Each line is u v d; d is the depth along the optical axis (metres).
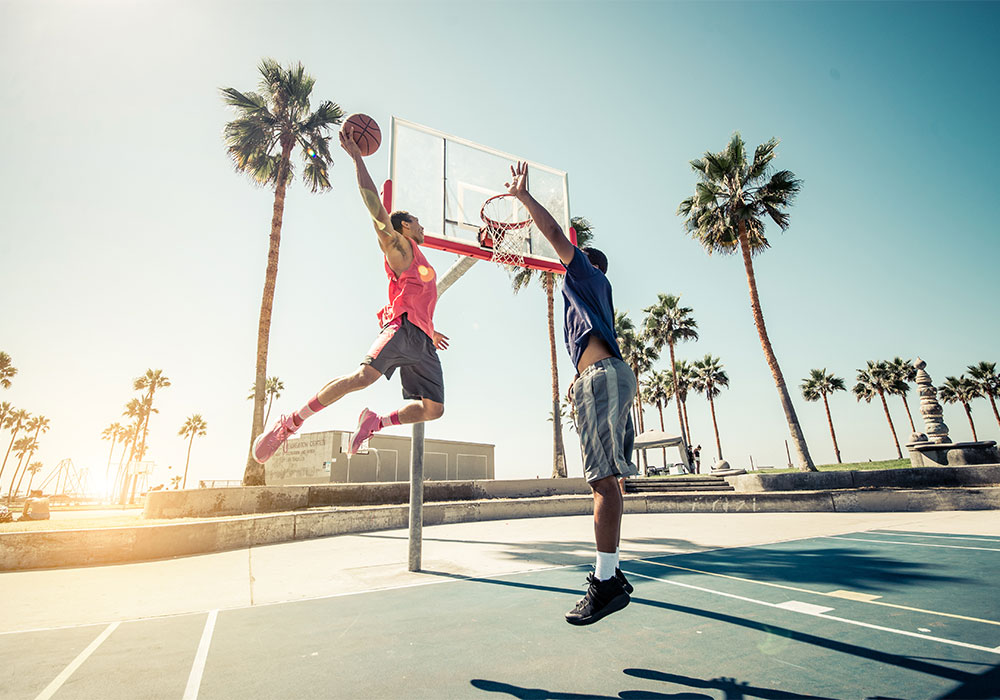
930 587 3.69
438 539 8.29
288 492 11.62
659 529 8.76
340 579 5.04
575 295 2.34
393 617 3.43
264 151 17.47
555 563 5.60
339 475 25.31
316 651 2.71
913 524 8.15
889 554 5.24
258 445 2.39
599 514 2.07
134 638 3.06
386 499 12.95
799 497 11.97
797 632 2.74
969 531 6.87
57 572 6.14
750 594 3.70
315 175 18.69
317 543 8.29
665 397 52.47
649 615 3.21
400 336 2.62
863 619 2.94
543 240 6.14
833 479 13.53
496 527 10.05
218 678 2.34
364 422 2.65
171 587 4.91
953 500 10.42
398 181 5.72
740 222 18.66
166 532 7.39
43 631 3.27
